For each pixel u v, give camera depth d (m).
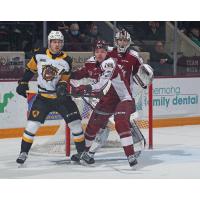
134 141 8.60
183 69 14.47
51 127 11.02
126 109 7.79
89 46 14.28
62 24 15.02
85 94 7.87
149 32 16.00
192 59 14.57
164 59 14.33
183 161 8.57
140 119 10.72
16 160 8.03
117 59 8.20
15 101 10.88
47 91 7.94
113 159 8.65
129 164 7.89
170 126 12.58
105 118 8.02
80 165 8.20
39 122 7.99
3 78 12.33
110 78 7.75
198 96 13.09
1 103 10.73
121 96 7.86
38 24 14.52
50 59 7.89
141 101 11.78
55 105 8.02
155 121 12.34
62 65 7.91
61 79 7.98
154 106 12.32
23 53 12.59
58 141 9.34
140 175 7.55
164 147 9.85
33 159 8.64
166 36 16.30
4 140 10.59
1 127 10.77
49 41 7.88
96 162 8.42
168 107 12.58
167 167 8.09
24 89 8.04
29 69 8.02
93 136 8.09
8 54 12.41
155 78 12.31
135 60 8.23
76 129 8.12
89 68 8.09
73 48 14.12
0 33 14.18
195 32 17.28
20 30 14.38
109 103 7.95
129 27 16.05
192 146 9.97
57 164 8.27
